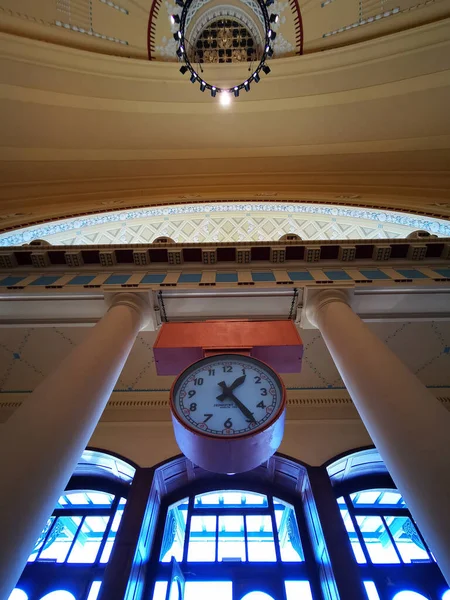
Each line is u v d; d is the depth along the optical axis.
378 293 4.78
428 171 9.06
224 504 5.29
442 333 5.67
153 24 9.13
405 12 8.51
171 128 10.34
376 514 4.98
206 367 3.65
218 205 9.49
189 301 4.95
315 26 9.26
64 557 4.48
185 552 4.54
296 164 10.73
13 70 8.12
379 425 2.79
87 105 9.32
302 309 4.95
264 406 3.23
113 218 8.62
